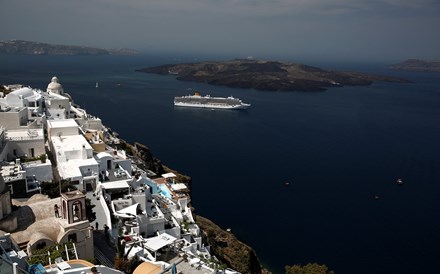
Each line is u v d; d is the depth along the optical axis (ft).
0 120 289.53
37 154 262.88
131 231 208.44
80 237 166.81
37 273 127.95
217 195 452.35
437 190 507.71
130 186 253.65
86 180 243.81
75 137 292.20
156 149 641.40
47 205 176.65
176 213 265.34
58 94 451.53
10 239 144.05
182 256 191.31
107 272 139.03
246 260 298.56
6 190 166.09
